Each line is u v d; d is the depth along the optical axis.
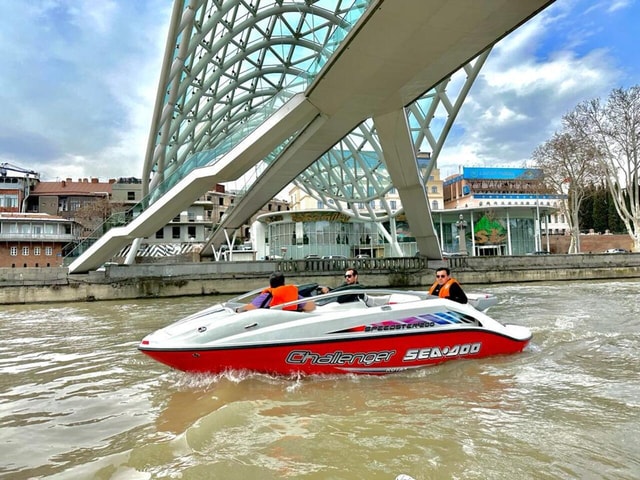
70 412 4.78
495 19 13.66
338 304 6.65
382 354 6.00
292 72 35.50
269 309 6.00
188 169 23.25
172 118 26.25
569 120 42.69
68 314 17.20
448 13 13.29
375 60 16.19
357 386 5.48
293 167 27.23
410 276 31.02
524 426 4.00
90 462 3.48
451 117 24.81
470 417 4.27
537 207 57.97
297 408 4.62
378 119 21.91
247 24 26.08
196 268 27.52
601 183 50.53
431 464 3.25
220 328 5.76
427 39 14.77
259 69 33.59
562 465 3.22
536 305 14.91
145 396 5.31
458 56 16.06
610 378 5.65
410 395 5.06
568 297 18.38
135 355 7.90
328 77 17.59
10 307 22.61
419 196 28.39
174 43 19.05
